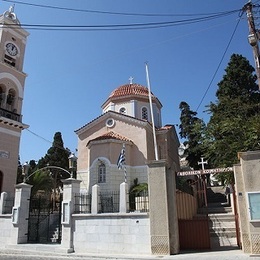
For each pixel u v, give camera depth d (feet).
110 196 53.47
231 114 71.46
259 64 44.32
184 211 53.93
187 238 46.11
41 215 66.49
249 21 46.26
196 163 116.47
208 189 111.75
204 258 37.32
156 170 44.96
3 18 96.78
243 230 39.99
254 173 40.27
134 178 85.51
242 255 37.91
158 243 41.88
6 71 94.22
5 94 93.09
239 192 41.34
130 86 116.57
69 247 48.03
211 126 68.80
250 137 56.44
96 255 43.62
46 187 90.48
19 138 93.97
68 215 49.65
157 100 114.21
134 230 44.29
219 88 97.09
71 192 50.98
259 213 38.81
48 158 145.79
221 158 63.93
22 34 103.09
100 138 85.30
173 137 116.67
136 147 88.69
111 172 81.25
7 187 86.99
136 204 48.73
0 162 86.38
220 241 49.62
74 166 55.31
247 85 92.89
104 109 116.98
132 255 42.14
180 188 56.34
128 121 92.17
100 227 46.88
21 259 43.65
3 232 59.57
